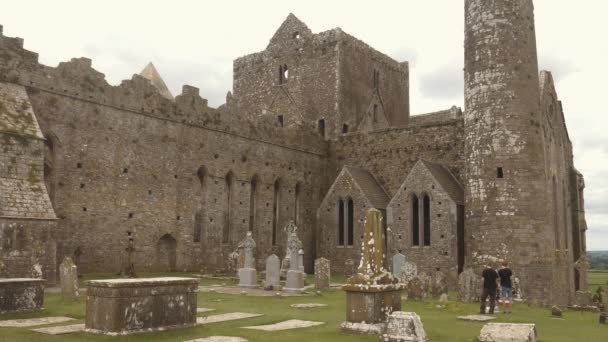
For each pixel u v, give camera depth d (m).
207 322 15.54
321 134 54.03
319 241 46.38
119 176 35.19
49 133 31.72
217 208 41.19
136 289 13.02
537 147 34.16
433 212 39.69
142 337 12.66
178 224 38.53
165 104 38.28
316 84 55.66
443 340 13.09
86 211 33.28
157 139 37.62
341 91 54.16
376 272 14.20
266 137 45.75
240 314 17.59
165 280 13.66
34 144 28.08
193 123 39.97
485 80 34.88
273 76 59.25
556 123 43.12
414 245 41.06
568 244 44.59
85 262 33.03
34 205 26.47
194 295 14.35
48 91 31.86
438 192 39.66
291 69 57.78
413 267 29.42
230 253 41.78
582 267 45.56
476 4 36.00
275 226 46.53
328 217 46.19
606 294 27.73
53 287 26.41
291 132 48.25
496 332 12.59
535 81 35.12
